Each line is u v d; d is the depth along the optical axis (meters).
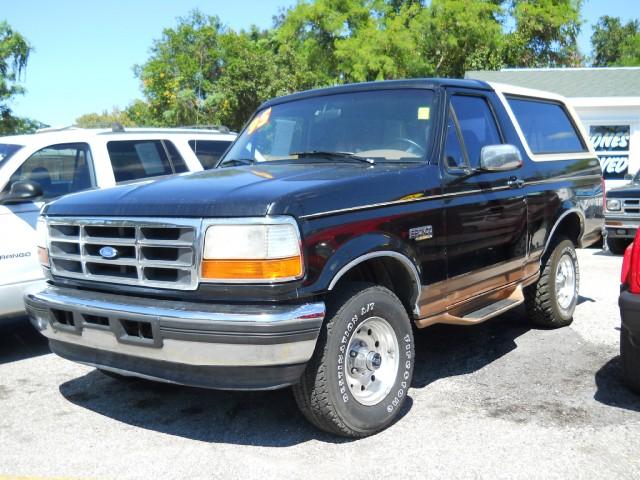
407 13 32.62
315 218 3.67
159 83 35.59
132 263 3.87
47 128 7.73
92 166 6.77
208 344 3.52
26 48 31.50
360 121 4.96
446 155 4.72
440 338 6.24
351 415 3.91
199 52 36.12
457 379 5.09
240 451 3.92
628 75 21.50
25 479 3.60
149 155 7.33
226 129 8.76
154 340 3.67
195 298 3.66
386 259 4.21
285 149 5.17
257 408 4.61
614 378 5.04
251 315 3.49
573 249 6.55
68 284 4.26
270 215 3.52
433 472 3.59
